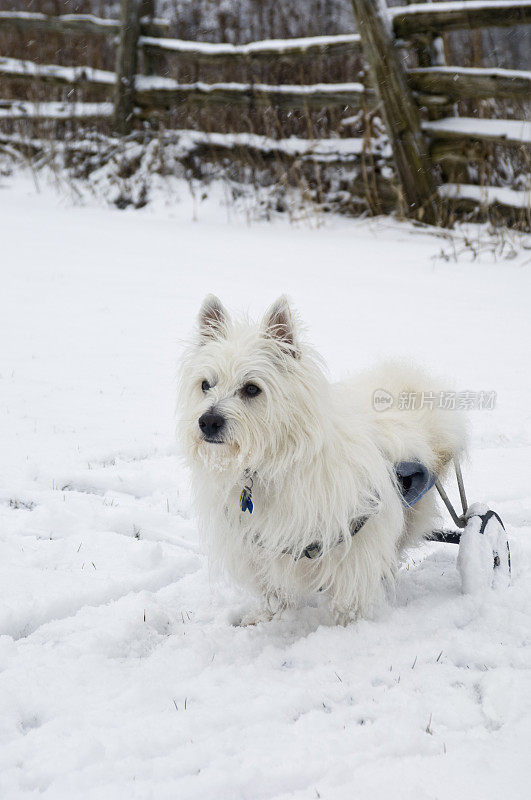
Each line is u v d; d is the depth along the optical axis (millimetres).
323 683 2977
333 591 3496
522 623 3375
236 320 3500
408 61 13047
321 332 7371
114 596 3715
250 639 3398
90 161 13391
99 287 8688
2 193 13000
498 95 10430
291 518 3238
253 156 12906
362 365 6480
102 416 5742
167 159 12891
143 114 13375
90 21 13227
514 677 2896
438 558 4273
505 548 3766
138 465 5117
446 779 2396
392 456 3461
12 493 4621
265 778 2412
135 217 12148
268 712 2783
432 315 7992
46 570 3840
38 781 2418
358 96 11570
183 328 7559
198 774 2445
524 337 7418
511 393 6176
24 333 7277
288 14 15352
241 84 12594
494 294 8688
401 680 2990
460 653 3172
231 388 3166
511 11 10141
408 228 11203
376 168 11758
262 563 3480
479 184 11477
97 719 2717
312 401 3166
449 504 3775
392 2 16547
